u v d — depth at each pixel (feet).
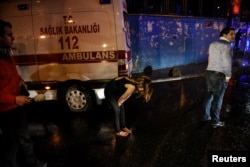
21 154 10.93
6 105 8.24
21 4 16.65
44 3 16.35
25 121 9.28
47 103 20.61
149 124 15.35
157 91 23.24
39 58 17.04
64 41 16.48
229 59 13.10
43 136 14.32
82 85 16.99
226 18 42.75
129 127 14.98
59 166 11.10
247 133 13.60
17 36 17.07
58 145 13.14
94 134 14.28
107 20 15.75
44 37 16.71
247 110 17.40
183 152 11.76
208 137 13.20
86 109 17.38
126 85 11.96
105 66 16.34
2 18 17.08
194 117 16.17
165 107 18.56
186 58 36.68
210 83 13.73
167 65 34.09
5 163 9.07
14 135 8.79
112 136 13.88
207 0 39.01
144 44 30.58
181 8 34.55
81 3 15.85
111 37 15.90
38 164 10.37
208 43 40.01
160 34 32.04
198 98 20.54
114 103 12.78
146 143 12.82
